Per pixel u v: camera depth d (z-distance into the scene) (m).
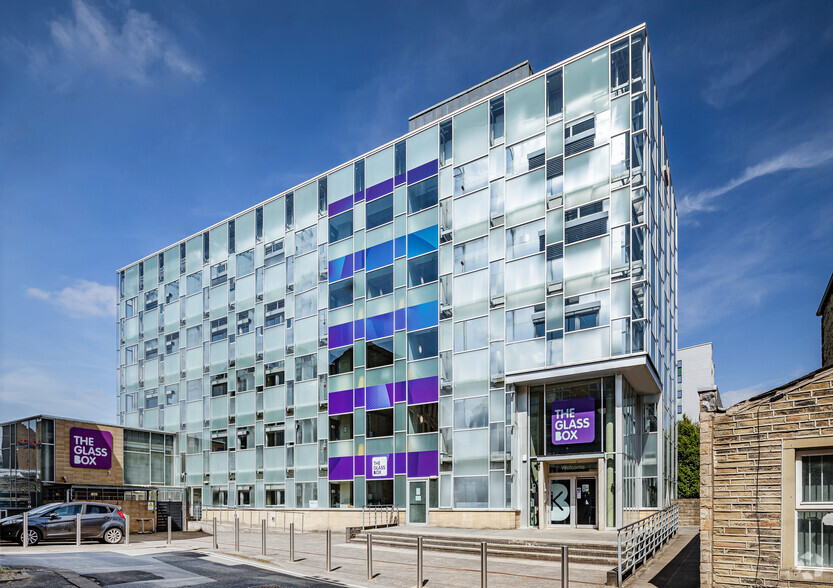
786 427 10.14
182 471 43.62
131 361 50.09
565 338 25.95
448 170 31.88
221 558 18.62
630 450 26.19
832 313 19.67
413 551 20.89
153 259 49.88
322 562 18.06
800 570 9.70
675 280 42.00
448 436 29.17
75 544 21.50
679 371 62.03
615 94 26.53
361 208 35.78
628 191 25.41
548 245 27.34
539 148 28.52
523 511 25.81
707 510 10.66
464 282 30.12
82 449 32.47
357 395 33.91
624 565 14.77
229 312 42.84
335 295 36.28
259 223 41.97
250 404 40.12
